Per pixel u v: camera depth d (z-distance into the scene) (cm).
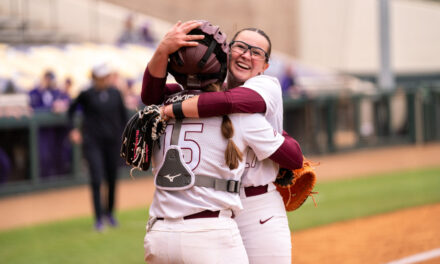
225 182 925
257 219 1055
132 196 3475
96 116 2464
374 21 7938
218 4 6538
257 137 943
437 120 6178
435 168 4556
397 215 2805
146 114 928
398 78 8188
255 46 1045
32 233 2491
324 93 5706
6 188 3547
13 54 4775
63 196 3534
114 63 5184
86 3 5769
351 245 2216
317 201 3212
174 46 918
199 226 906
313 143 5269
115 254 2088
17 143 3594
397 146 5947
